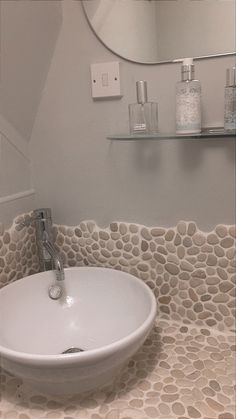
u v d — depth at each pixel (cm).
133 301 93
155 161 95
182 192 94
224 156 87
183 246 96
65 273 101
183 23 85
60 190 108
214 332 96
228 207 90
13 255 101
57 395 78
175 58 87
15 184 103
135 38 89
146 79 91
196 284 96
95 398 77
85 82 97
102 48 93
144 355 89
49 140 105
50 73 100
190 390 78
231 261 92
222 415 71
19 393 80
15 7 81
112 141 98
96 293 101
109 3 90
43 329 93
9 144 99
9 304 90
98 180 103
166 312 102
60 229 110
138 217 100
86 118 99
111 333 91
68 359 64
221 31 82
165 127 92
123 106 95
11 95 93
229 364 85
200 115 83
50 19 92
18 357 65
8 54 85
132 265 103
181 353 89
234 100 79
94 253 107
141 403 75
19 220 103
